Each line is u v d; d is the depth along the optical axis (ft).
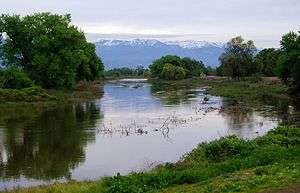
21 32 336.49
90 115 218.79
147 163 113.50
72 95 322.96
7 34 338.34
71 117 211.20
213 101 279.90
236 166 81.35
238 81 437.17
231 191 61.26
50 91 320.50
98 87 438.40
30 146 141.49
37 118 208.85
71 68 333.62
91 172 108.06
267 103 254.47
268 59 464.65
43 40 324.19
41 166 115.96
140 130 166.09
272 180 64.28
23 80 307.78
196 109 237.04
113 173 105.50
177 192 65.41
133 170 106.63
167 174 77.00
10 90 282.77
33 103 277.23
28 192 84.64
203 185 68.33
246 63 430.61
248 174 70.54
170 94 352.90
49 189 83.71
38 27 337.72
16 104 270.46
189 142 141.49
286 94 299.38
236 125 174.50
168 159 117.19
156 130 166.81
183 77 603.26
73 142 146.30
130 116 212.23
